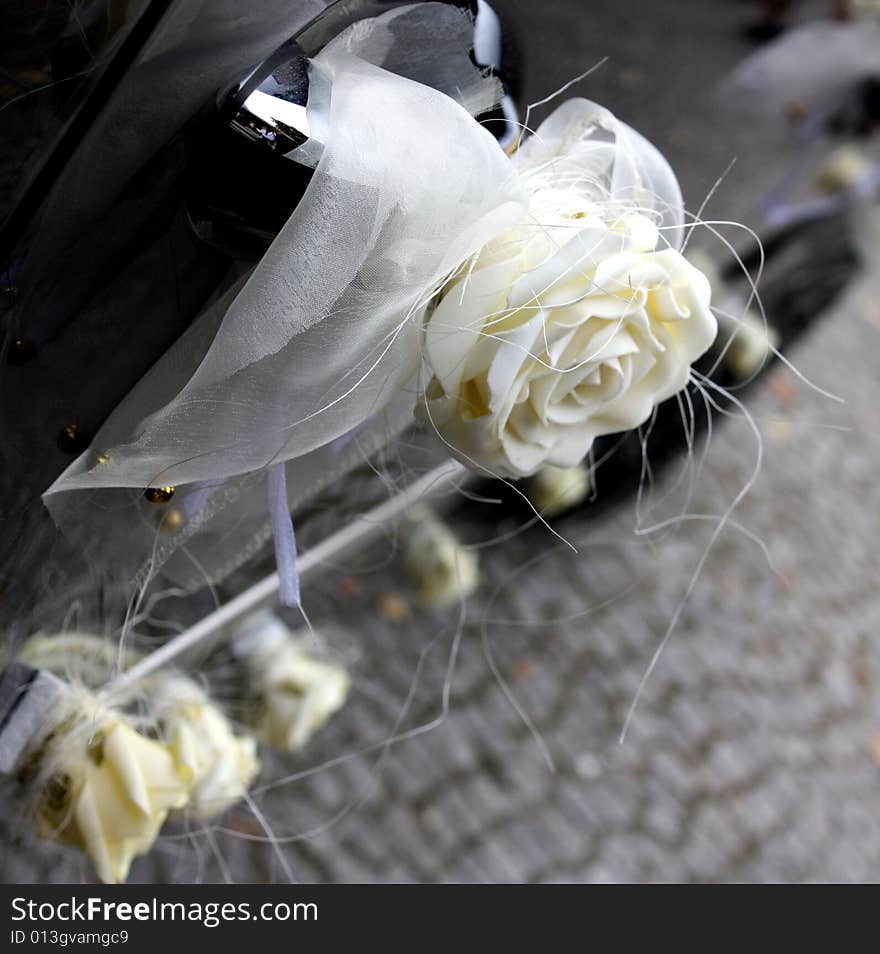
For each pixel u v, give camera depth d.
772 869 0.99
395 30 0.37
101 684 0.44
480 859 0.91
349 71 0.35
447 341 0.36
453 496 0.66
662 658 1.11
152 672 0.46
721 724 1.08
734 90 0.93
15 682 0.42
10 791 0.45
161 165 0.36
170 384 0.37
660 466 0.90
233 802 0.50
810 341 1.53
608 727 1.04
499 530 0.82
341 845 0.86
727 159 0.80
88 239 0.37
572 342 0.36
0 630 0.42
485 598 1.06
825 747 1.11
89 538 0.41
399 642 0.98
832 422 1.44
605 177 0.41
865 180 1.01
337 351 0.36
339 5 0.36
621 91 0.62
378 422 0.42
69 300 0.38
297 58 0.35
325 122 0.34
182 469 0.38
